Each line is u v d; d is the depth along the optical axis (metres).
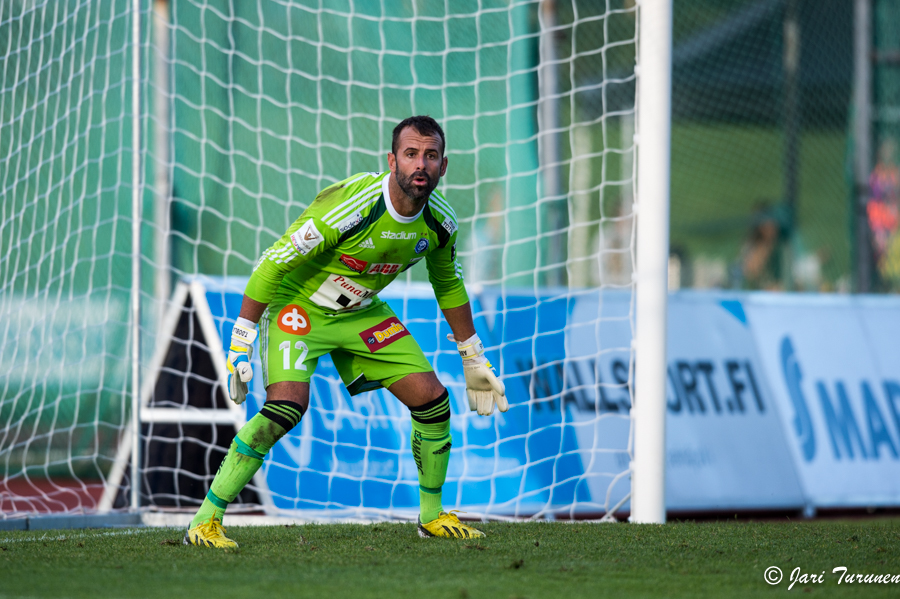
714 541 11.97
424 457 12.20
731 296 21.47
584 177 39.00
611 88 39.78
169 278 21.95
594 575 9.55
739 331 21.09
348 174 21.52
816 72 43.50
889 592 8.89
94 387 22.42
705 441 19.62
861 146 35.31
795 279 43.91
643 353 15.43
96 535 12.91
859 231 35.25
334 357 12.42
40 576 9.32
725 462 19.61
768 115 46.97
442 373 18.11
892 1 40.44
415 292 18.44
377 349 11.88
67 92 19.75
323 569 9.77
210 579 9.17
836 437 20.98
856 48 35.53
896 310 23.02
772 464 20.03
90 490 20.55
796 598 8.59
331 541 11.88
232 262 27.12
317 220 10.84
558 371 18.95
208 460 17.48
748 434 20.09
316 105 28.64
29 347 20.41
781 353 21.28
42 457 21.72
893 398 22.00
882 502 20.75
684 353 20.31
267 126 28.14
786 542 11.91
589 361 19.36
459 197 32.03
